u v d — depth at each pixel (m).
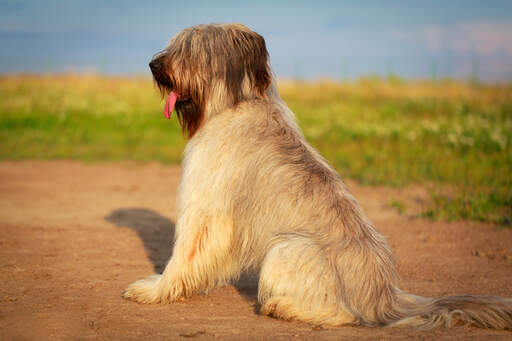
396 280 4.90
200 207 5.36
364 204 11.49
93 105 26.89
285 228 4.88
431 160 15.60
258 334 4.57
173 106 5.50
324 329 4.58
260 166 5.11
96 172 15.53
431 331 4.53
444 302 4.75
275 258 4.77
